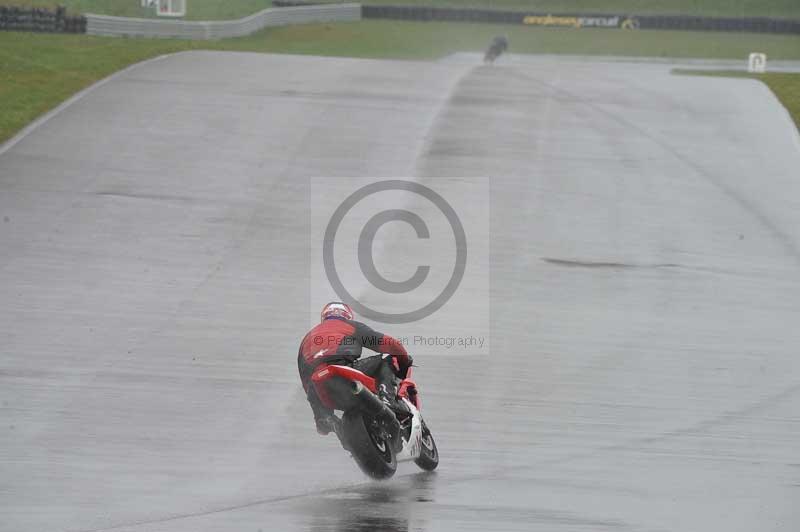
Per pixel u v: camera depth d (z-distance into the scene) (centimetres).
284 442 3128
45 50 11306
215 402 3462
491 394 3641
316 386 2719
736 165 7694
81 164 6988
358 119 8625
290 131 8119
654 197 6756
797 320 4691
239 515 2447
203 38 16862
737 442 3225
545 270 5269
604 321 4562
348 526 2353
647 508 2581
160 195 6366
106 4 18638
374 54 17788
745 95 10569
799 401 3678
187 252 5353
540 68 12675
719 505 2620
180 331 4222
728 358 4147
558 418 3416
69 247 5338
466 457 3022
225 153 7419
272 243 5553
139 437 3111
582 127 8700
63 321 4275
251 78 10475
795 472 2950
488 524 2400
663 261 5522
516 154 7675
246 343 4109
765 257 5672
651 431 3312
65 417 3259
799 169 7644
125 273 4981
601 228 6059
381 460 2656
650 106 9781
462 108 9294
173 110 8700
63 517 2431
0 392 3462
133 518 2425
